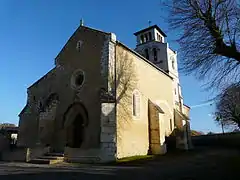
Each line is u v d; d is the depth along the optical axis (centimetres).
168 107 2619
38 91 2373
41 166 1434
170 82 2823
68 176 1033
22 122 2339
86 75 1977
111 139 1664
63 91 2119
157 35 3481
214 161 1570
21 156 1795
